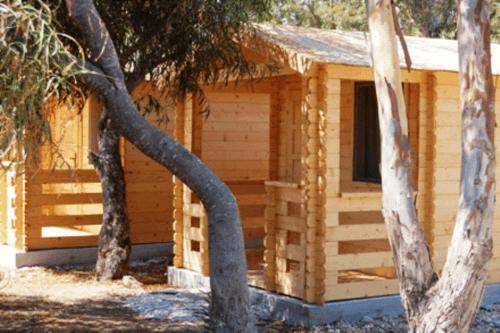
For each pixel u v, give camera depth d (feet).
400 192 19.02
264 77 31.55
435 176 29.37
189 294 31.53
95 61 22.56
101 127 34.86
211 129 43.32
